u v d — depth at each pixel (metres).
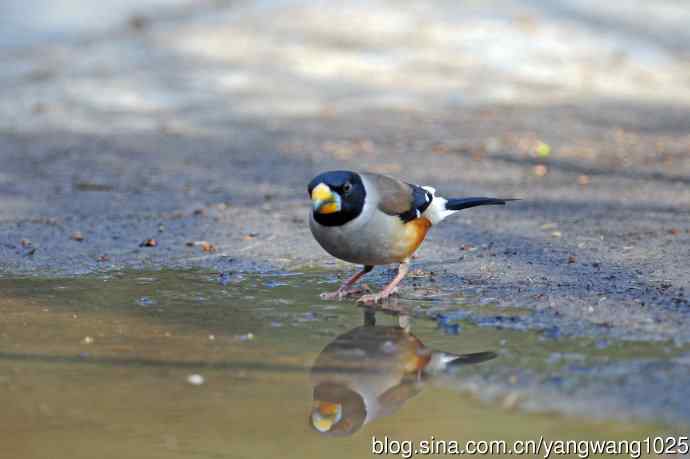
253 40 29.08
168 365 8.64
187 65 26.75
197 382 8.26
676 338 8.91
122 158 19.08
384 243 10.17
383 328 9.59
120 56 27.48
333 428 7.42
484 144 20.22
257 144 20.38
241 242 13.20
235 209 15.14
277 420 7.60
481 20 31.06
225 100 24.22
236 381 8.28
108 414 7.72
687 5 32.78
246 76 26.08
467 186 16.67
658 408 7.42
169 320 9.92
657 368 8.16
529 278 11.15
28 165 18.41
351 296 10.76
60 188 16.61
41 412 7.71
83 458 7.05
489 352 8.74
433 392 7.95
